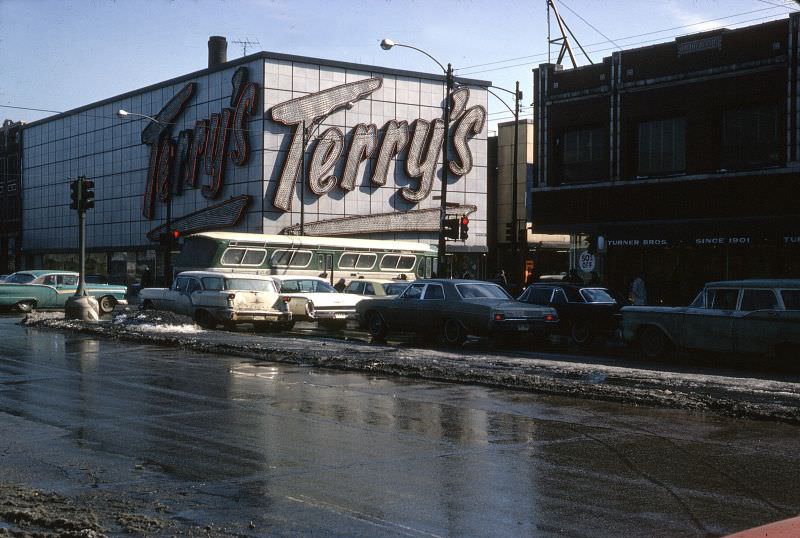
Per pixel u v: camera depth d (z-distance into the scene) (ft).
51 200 248.73
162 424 31.48
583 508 20.68
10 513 19.08
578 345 71.41
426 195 190.60
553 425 32.35
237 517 19.56
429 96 191.72
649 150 96.68
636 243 96.12
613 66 98.63
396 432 30.53
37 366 49.85
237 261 111.55
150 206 201.36
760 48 86.79
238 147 174.40
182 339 64.75
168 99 197.77
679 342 58.18
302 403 36.99
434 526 19.10
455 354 59.67
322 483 22.86
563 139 104.73
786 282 53.72
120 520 18.99
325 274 117.91
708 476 24.18
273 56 171.63
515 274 141.38
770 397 39.45
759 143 87.86
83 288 86.84
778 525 16.75
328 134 176.65
